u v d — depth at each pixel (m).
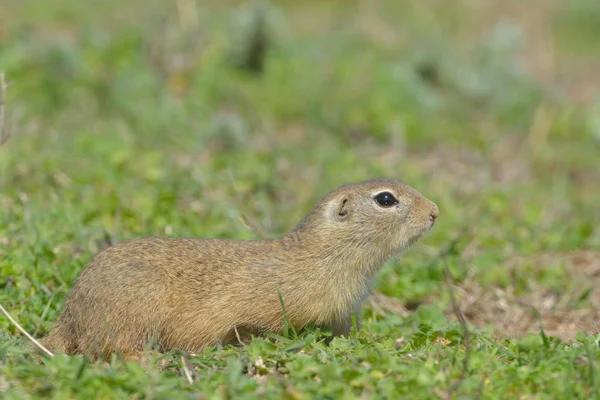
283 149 18.03
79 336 9.59
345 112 20.69
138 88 19.81
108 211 13.66
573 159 19.72
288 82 21.44
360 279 10.46
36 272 11.31
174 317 9.88
